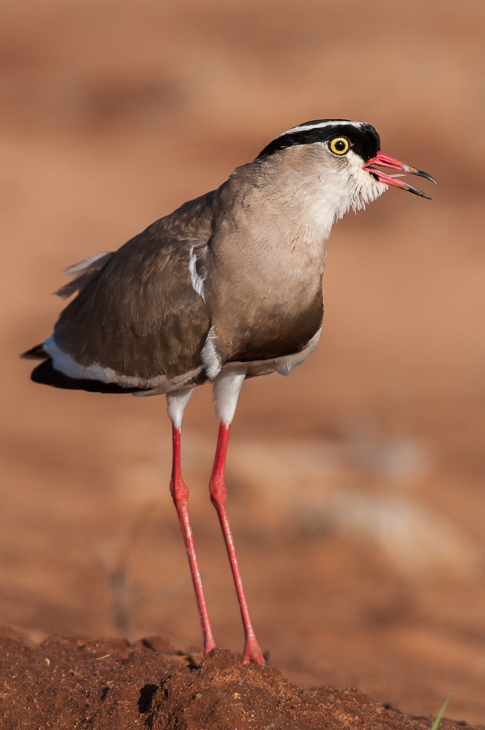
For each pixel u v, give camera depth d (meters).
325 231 6.16
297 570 13.22
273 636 10.62
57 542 12.61
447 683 9.34
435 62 39.75
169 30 51.47
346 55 42.16
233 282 6.02
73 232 32.44
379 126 37.12
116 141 40.44
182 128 40.44
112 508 14.92
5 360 23.36
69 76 46.38
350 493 15.05
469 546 14.00
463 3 49.59
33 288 28.11
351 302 27.08
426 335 24.97
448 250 30.75
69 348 7.04
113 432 19.06
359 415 19.56
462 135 36.66
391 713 5.40
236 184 6.11
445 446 18.23
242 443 17.84
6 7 57.38
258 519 15.31
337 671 9.12
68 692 5.14
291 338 6.23
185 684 4.78
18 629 8.15
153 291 6.25
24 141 40.56
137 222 33.19
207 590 12.12
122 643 6.32
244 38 48.47
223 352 6.15
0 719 4.98
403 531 13.70
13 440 18.23
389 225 32.78
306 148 6.07
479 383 21.84
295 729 4.82
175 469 6.58
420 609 12.07
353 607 12.00
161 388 6.49
